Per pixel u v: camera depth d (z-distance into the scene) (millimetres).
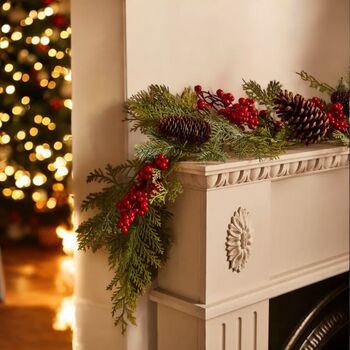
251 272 2229
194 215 2102
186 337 2168
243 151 2088
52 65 4957
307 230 2475
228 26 2348
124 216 1980
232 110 2160
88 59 2174
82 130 2225
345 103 2477
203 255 2094
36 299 4285
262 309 2281
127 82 2102
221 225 2115
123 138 2143
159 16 2152
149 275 2145
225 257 2143
